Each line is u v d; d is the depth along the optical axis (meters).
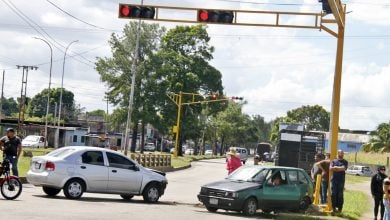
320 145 39.81
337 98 21.67
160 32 85.62
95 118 146.38
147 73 84.06
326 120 161.62
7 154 20.80
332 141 21.64
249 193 19.19
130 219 15.02
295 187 20.59
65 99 165.38
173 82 85.19
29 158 42.66
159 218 15.82
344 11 21.31
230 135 134.62
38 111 161.00
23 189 21.97
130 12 21.73
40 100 164.88
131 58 84.44
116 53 84.81
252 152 169.62
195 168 58.50
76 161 19.70
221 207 19.19
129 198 22.19
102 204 18.50
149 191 21.16
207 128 117.62
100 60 85.31
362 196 35.25
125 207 18.14
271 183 19.97
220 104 89.06
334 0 18.62
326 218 19.44
